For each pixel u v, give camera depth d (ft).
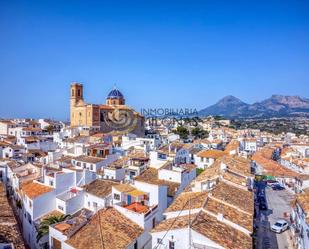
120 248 110.01
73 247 112.47
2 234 100.17
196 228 105.09
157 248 111.86
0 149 316.60
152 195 152.25
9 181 229.25
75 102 504.43
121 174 210.79
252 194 151.23
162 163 215.92
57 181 171.42
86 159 243.19
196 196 142.51
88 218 134.72
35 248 147.43
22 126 481.46
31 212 158.92
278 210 217.15
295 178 266.16
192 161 315.78
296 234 153.79
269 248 154.20
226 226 112.47
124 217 131.44
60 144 358.84
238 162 226.79
